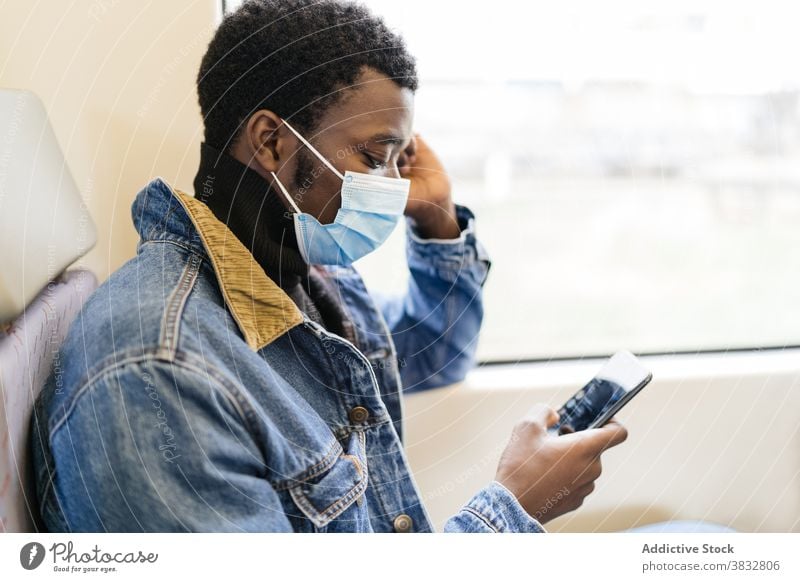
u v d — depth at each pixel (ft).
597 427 2.24
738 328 3.61
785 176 3.60
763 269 3.68
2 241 1.69
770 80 3.47
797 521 3.39
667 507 3.31
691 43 3.37
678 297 3.53
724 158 3.58
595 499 3.27
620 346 3.52
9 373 1.58
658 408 3.25
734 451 3.32
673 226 3.59
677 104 3.46
